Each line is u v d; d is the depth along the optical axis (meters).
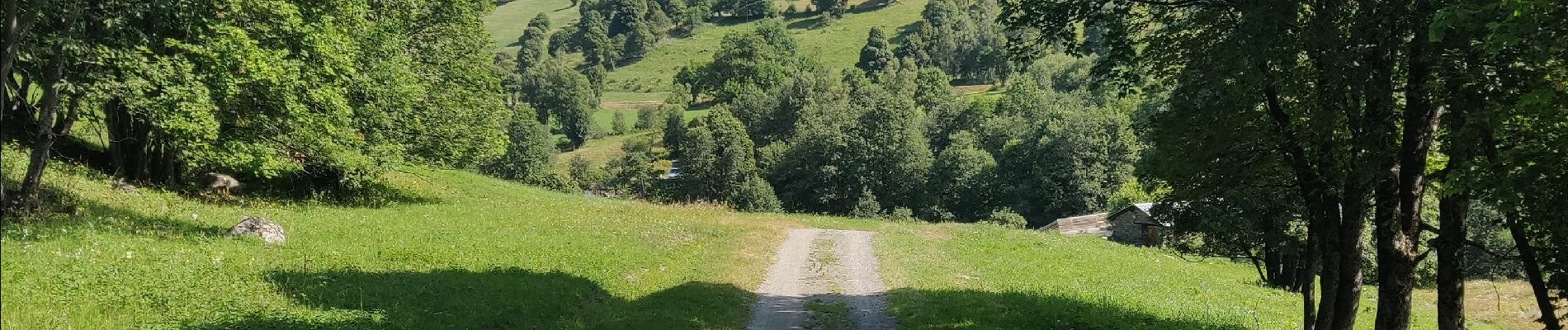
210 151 21.17
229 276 13.71
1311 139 13.68
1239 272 40.50
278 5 22.02
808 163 106.25
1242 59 12.16
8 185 17.88
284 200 27.31
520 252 20.94
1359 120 12.77
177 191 24.61
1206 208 29.59
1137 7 15.42
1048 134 91.56
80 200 18.59
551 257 21.02
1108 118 87.81
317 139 24.61
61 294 11.23
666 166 128.00
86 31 17.95
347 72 25.17
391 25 30.05
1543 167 10.16
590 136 157.38
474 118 36.25
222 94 20.70
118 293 11.72
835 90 147.38
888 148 100.94
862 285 21.89
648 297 18.00
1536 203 11.05
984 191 97.00
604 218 33.59
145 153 24.23
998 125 112.69
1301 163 14.98
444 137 33.72
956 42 191.62
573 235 26.30
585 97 164.88
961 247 33.16
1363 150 12.62
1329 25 11.21
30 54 16.67
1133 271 30.42
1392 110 12.40
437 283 15.56
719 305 17.81
